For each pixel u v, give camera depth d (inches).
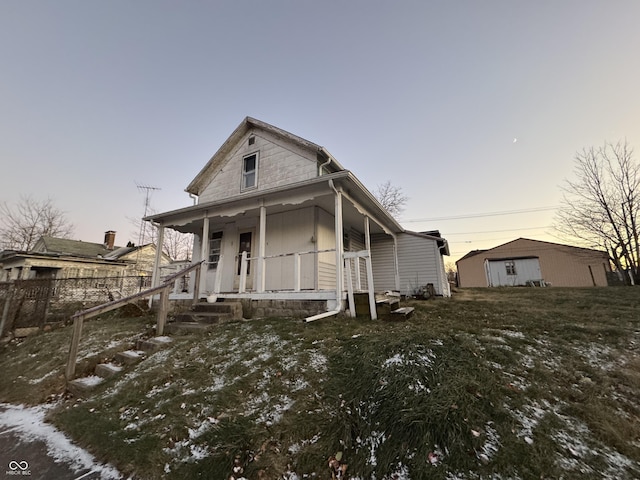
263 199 294.5
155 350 196.5
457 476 73.7
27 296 358.9
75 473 95.7
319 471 83.4
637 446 81.2
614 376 118.8
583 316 215.8
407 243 470.0
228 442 96.3
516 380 115.0
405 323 201.9
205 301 292.8
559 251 921.5
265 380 133.0
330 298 233.3
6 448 114.4
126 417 124.0
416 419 91.7
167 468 90.4
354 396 110.7
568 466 73.9
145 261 848.9
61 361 214.2
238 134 423.8
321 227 330.6
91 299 530.9
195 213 349.7
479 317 223.1
